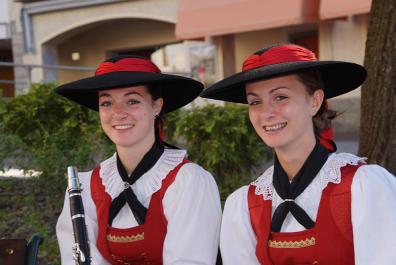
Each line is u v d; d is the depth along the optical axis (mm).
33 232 4848
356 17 11961
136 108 2889
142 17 14312
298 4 11922
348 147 9398
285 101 2527
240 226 2711
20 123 6016
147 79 2803
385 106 4184
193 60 14141
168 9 14016
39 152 5211
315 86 2580
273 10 12250
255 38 13688
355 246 2436
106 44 16328
